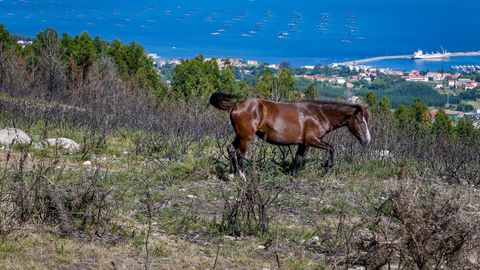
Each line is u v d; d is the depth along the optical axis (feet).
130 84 81.56
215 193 35.45
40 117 57.67
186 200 34.17
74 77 87.56
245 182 30.76
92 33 280.92
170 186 36.55
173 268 24.72
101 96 68.80
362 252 26.63
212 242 28.09
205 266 25.18
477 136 54.24
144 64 110.73
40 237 26.37
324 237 28.84
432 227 23.13
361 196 36.60
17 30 264.11
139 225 29.30
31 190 29.17
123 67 104.53
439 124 59.21
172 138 50.16
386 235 24.88
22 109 57.88
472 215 25.81
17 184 31.17
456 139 52.29
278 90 54.34
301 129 39.99
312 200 35.45
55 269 23.82
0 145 43.65
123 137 51.98
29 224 27.50
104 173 38.06
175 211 31.86
